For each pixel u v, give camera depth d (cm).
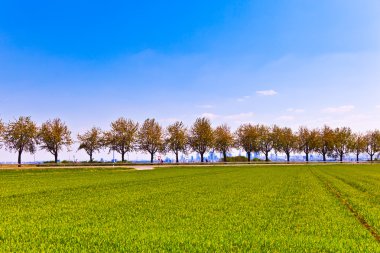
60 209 2359
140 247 1344
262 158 16688
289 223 1889
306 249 1350
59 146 12369
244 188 3938
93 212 2233
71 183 4556
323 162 15800
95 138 13438
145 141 13400
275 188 3950
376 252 1314
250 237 1546
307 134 16650
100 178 5544
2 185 4234
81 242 1425
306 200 2884
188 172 7356
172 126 13712
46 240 1468
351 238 1561
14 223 1845
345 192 3497
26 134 11744
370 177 5947
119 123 13200
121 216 2094
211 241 1462
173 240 1464
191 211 2292
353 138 17662
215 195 3241
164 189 3809
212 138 13888
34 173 6850
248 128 15475
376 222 1903
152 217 2067
